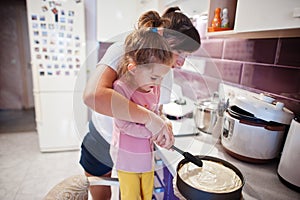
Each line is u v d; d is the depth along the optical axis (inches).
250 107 33.9
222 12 43.1
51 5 88.7
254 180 30.6
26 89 169.9
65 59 94.4
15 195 72.4
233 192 24.6
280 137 33.3
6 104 168.1
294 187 28.6
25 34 160.6
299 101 34.4
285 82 36.7
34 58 91.3
